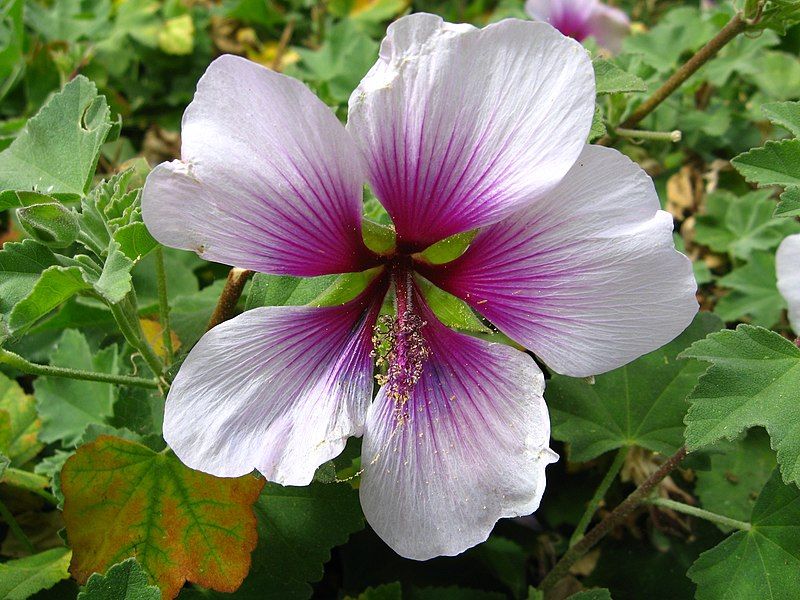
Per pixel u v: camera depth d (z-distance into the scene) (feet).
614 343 0.30
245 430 0.29
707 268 0.58
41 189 0.37
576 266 0.29
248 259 0.29
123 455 0.36
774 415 0.32
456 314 0.33
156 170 0.27
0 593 0.36
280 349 0.30
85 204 0.36
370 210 0.43
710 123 0.63
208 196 0.27
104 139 0.36
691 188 0.64
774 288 0.55
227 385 0.29
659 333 0.30
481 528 0.31
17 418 0.48
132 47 0.72
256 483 0.36
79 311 0.48
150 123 0.71
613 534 0.48
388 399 0.32
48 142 0.38
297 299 0.35
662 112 0.62
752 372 0.33
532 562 0.49
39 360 0.51
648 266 0.28
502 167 0.29
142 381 0.37
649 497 0.40
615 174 0.28
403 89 0.28
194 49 0.74
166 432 0.29
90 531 0.35
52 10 0.73
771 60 0.66
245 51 0.78
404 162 0.30
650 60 0.62
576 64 0.27
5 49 0.61
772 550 0.36
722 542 0.37
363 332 0.33
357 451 0.34
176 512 0.36
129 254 0.33
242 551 0.36
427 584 0.46
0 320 0.30
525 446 0.30
